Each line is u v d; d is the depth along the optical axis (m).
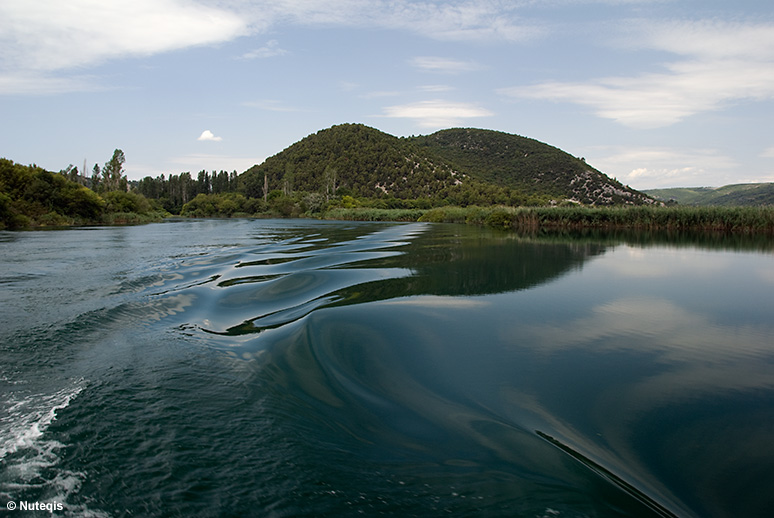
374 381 4.72
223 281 10.48
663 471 3.16
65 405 4.34
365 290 8.86
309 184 140.50
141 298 8.73
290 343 5.91
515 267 11.79
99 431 3.88
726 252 15.55
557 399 4.23
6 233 30.20
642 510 2.80
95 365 5.34
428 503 2.93
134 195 64.50
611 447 3.46
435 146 179.88
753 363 5.05
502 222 33.38
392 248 16.92
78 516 2.86
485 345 5.64
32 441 3.72
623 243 18.88
